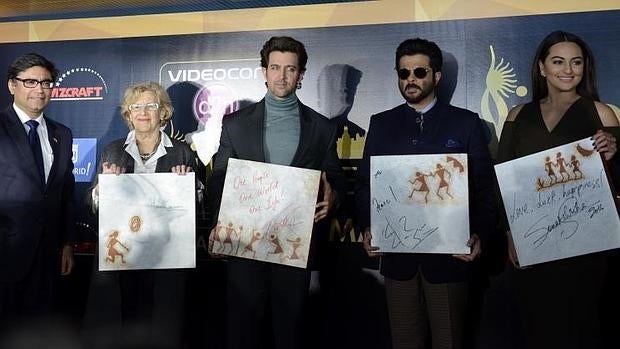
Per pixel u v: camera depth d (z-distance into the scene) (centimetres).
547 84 244
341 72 283
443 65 275
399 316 232
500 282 269
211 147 293
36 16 307
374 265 279
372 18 281
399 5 279
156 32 298
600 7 264
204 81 294
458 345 226
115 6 302
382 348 278
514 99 270
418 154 233
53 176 256
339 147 283
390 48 279
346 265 282
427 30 277
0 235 248
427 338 242
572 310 230
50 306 257
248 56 291
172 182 245
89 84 302
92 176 301
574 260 230
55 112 303
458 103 274
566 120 238
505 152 247
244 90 291
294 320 237
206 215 288
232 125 248
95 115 302
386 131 241
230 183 241
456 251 227
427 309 233
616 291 260
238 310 239
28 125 255
